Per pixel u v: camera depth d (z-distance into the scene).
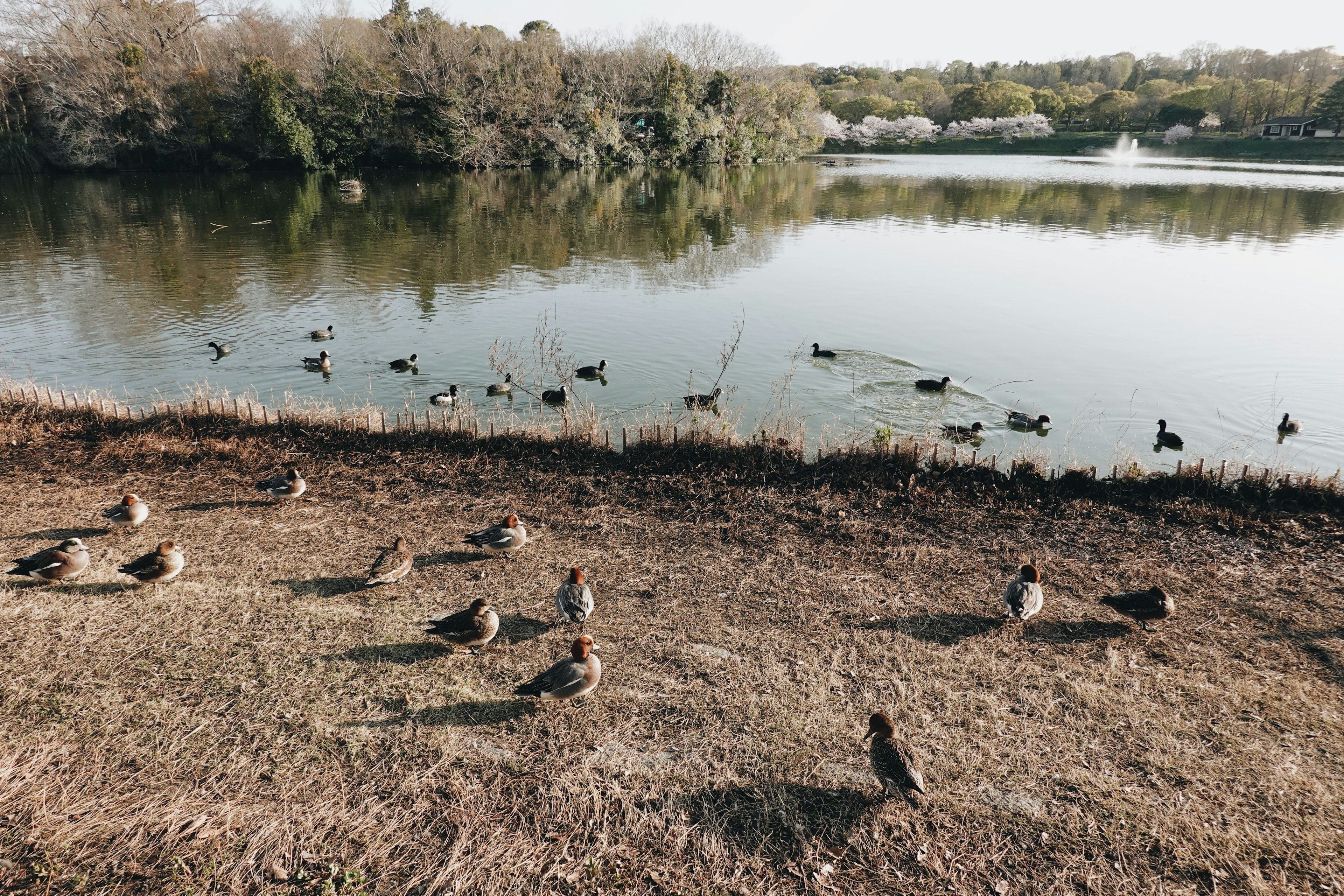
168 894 6.73
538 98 94.19
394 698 9.32
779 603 11.66
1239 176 99.00
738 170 105.81
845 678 9.85
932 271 42.16
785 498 15.30
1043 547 13.38
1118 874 7.07
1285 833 7.46
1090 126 167.75
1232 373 25.80
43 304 33.09
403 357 27.14
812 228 57.50
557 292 37.25
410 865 7.12
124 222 55.28
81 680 9.45
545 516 14.58
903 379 25.28
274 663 9.91
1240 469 16.66
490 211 63.94
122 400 21.91
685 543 13.59
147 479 15.71
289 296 35.44
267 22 93.19
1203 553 12.98
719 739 8.73
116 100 79.69
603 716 9.08
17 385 21.23
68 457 16.53
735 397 23.48
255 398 22.41
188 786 7.92
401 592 11.77
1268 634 10.74
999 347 28.59
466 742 8.62
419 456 16.98
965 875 7.09
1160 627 10.94
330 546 13.20
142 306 33.16
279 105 84.31
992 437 20.89
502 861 7.16
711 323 31.80
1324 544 13.09
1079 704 9.32
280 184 79.69
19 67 77.94
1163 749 8.56
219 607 11.14
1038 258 45.78
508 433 17.64
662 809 7.79
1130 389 24.45
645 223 59.06
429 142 89.75
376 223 57.25
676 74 103.44
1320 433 21.00
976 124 163.62
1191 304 34.66
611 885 6.97
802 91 120.75
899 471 16.02
